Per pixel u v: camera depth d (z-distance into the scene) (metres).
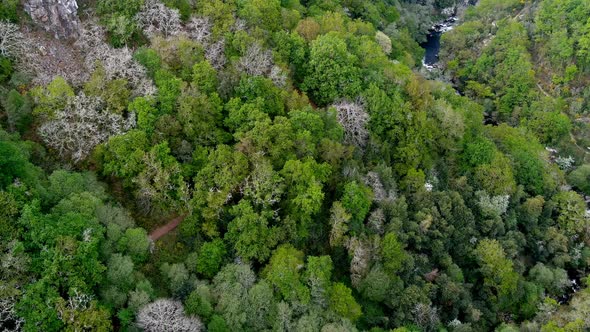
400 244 92.75
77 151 85.31
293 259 80.88
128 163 82.44
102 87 89.62
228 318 74.81
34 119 88.31
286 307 77.88
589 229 121.31
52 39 98.62
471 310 99.06
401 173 110.31
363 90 115.38
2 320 63.44
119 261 73.00
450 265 102.50
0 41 91.62
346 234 92.69
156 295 77.19
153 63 96.31
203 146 90.50
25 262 66.94
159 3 106.62
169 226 87.88
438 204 107.62
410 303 91.31
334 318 80.56
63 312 64.81
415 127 113.06
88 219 74.44
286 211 88.56
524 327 99.56
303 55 115.38
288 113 97.94
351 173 96.38
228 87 97.75
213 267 81.06
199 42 103.94
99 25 102.31
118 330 71.06
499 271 103.94
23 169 74.69
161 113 89.56
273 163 90.31
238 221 81.69
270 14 120.56
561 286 111.44
